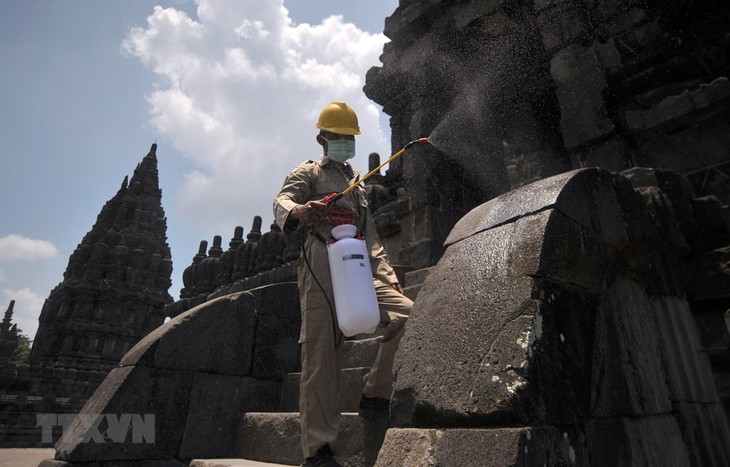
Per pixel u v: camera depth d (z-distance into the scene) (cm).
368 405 247
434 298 195
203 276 1020
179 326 383
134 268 2967
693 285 281
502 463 128
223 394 386
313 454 209
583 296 187
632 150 418
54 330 2675
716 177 359
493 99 654
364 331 205
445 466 141
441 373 163
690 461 211
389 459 158
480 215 222
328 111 266
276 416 339
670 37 427
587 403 162
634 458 177
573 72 478
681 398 227
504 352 151
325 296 220
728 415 259
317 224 236
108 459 328
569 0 507
